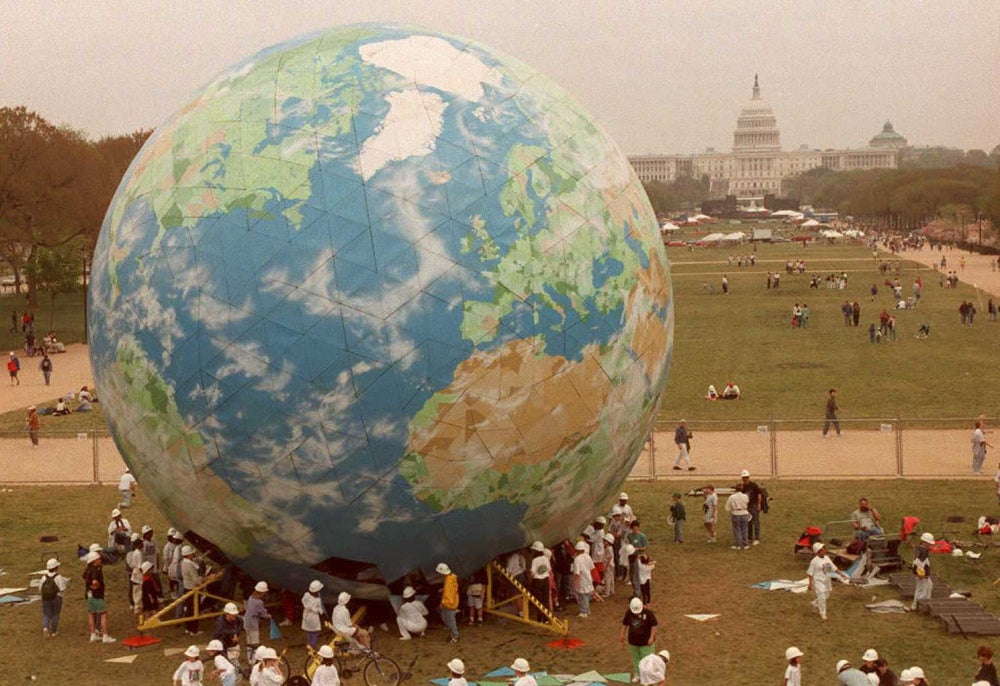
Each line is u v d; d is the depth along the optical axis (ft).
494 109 108.47
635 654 100.37
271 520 105.50
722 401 242.99
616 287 109.50
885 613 117.91
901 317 394.32
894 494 165.17
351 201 101.50
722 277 585.22
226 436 102.94
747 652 107.96
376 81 107.45
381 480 102.32
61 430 222.07
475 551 109.60
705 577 131.34
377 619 115.55
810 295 476.54
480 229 102.47
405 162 102.89
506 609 116.67
